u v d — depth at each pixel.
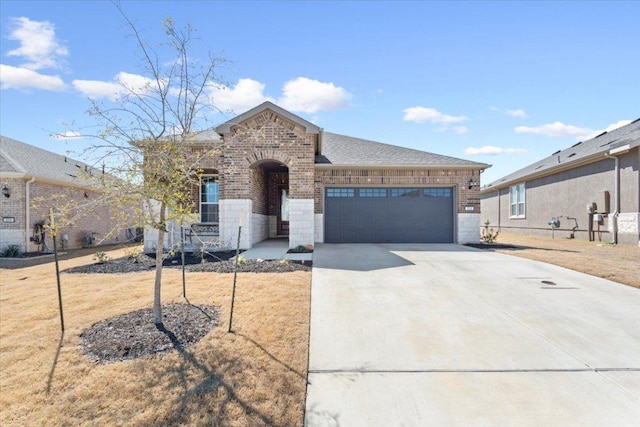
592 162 17.28
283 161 13.20
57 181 16.95
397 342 4.75
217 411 3.20
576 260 10.51
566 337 4.90
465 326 5.30
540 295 6.84
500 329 5.19
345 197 15.87
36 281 8.37
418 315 5.75
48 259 13.48
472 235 15.52
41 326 5.20
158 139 5.09
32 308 6.07
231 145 13.12
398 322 5.45
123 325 5.17
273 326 5.10
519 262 10.17
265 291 6.81
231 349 4.36
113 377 3.75
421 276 8.34
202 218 14.71
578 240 17.75
